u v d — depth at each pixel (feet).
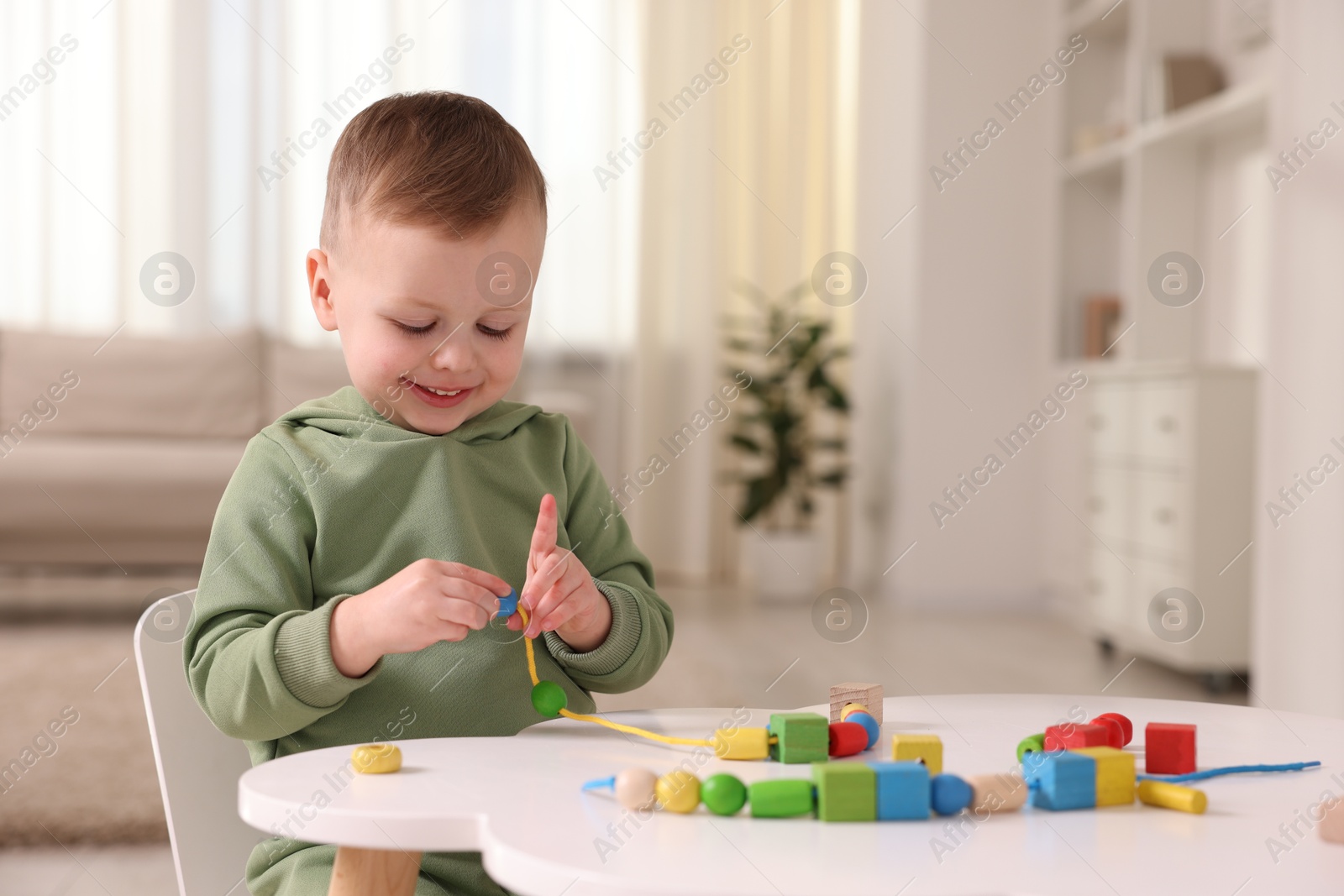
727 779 1.71
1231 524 9.01
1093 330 11.82
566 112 14.47
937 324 12.82
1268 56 9.88
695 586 14.51
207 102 13.42
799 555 13.21
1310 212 7.25
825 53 14.71
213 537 2.60
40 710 6.82
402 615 2.20
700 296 14.89
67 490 10.29
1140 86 11.05
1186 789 1.79
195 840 2.53
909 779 1.72
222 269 13.48
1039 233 12.90
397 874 1.86
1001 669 9.34
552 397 13.39
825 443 13.75
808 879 1.43
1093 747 2.02
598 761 2.03
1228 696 8.56
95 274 13.24
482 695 2.61
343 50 13.71
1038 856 1.54
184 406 12.23
